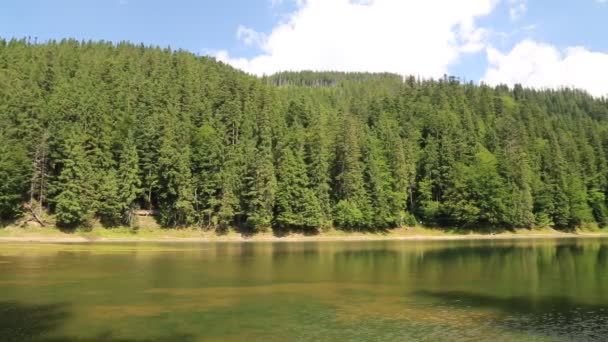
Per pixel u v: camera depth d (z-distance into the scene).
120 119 98.44
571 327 23.06
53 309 25.22
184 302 27.59
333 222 99.56
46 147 83.00
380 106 147.25
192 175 91.75
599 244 79.50
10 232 74.62
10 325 21.91
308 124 125.31
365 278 38.00
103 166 87.50
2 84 102.19
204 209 90.44
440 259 52.97
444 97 164.00
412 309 26.64
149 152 90.69
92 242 71.81
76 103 95.00
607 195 129.62
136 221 83.88
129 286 32.53
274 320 23.70
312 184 98.12
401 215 103.44
